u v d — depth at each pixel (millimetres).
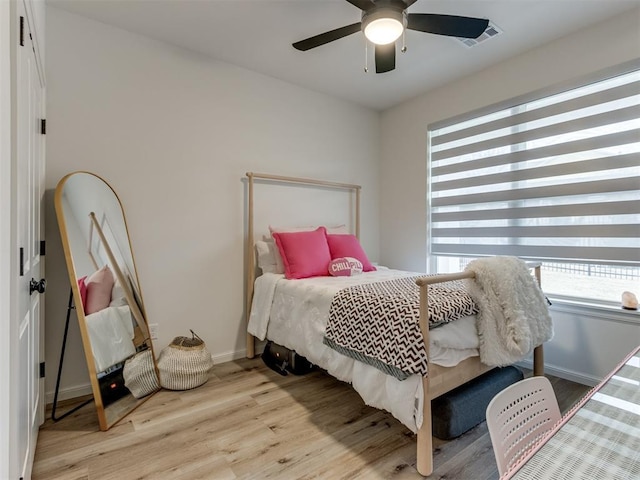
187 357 2295
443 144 3273
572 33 2352
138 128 2377
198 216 2646
